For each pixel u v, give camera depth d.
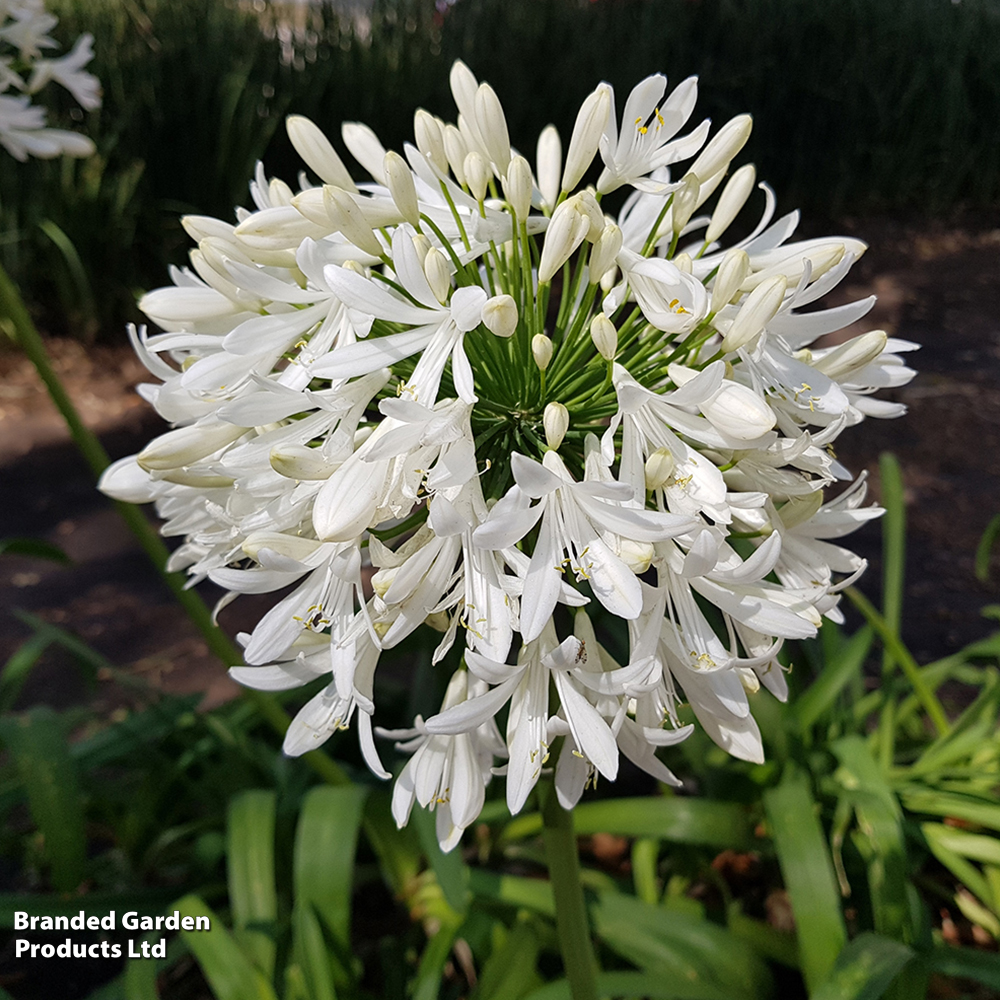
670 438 0.21
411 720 0.42
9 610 0.62
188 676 0.55
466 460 0.20
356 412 0.21
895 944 0.27
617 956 0.36
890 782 0.37
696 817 0.34
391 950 0.37
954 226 1.02
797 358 0.23
